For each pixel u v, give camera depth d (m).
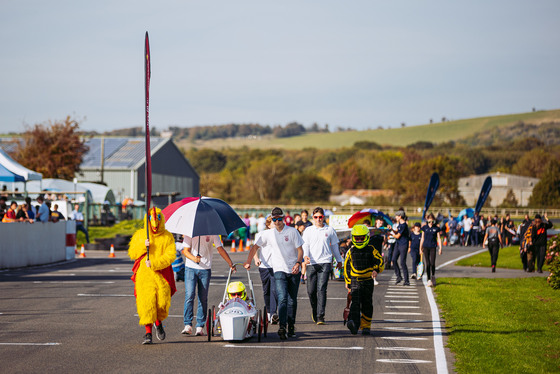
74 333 21.92
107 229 85.81
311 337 21.75
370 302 22.22
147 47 20.81
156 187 162.12
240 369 16.80
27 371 16.38
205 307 21.70
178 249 39.00
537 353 19.19
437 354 18.88
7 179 59.41
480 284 39.44
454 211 184.50
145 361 17.67
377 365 17.45
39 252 49.47
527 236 47.88
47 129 130.75
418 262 42.41
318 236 24.62
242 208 195.75
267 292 24.69
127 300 30.31
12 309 27.23
